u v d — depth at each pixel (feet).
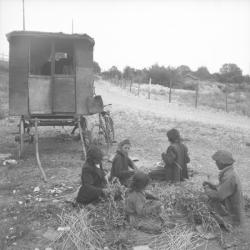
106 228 18.17
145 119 61.62
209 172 29.68
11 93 33.91
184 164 25.62
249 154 38.65
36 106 34.22
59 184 25.41
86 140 36.76
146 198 20.34
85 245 16.78
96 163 21.48
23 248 16.72
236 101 131.95
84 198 20.75
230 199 19.02
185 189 21.99
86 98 35.14
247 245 17.11
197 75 307.17
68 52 36.40
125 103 89.71
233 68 331.16
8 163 31.40
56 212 20.21
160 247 16.74
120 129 51.16
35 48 35.45
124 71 246.06
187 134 49.62
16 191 24.38
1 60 147.23
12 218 19.74
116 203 20.11
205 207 18.89
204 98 133.80
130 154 36.06
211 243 17.33
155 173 25.52
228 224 18.47
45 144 39.68
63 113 34.76
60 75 34.53
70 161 32.14
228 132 53.78
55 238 17.51
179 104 98.48
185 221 19.02
